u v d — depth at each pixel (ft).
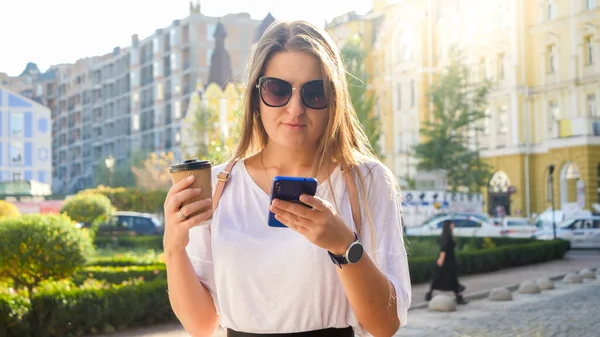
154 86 277.23
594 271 63.26
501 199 148.66
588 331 30.58
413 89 168.55
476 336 29.78
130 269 46.50
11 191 158.61
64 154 366.63
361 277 6.14
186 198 6.44
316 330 7.00
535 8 143.74
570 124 132.36
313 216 5.82
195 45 258.16
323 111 7.04
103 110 323.37
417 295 45.44
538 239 90.17
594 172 129.70
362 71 124.98
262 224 7.13
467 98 132.77
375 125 119.44
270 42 7.08
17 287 35.09
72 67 354.33
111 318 32.55
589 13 133.28
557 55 139.74
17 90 388.37
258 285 6.94
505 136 147.74
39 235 34.35
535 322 33.55
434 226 94.02
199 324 7.18
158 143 272.92
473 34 155.74
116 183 228.84
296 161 7.36
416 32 166.61
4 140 256.52
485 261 64.34
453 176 129.49
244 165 7.47
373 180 7.08
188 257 7.03
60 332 30.66
